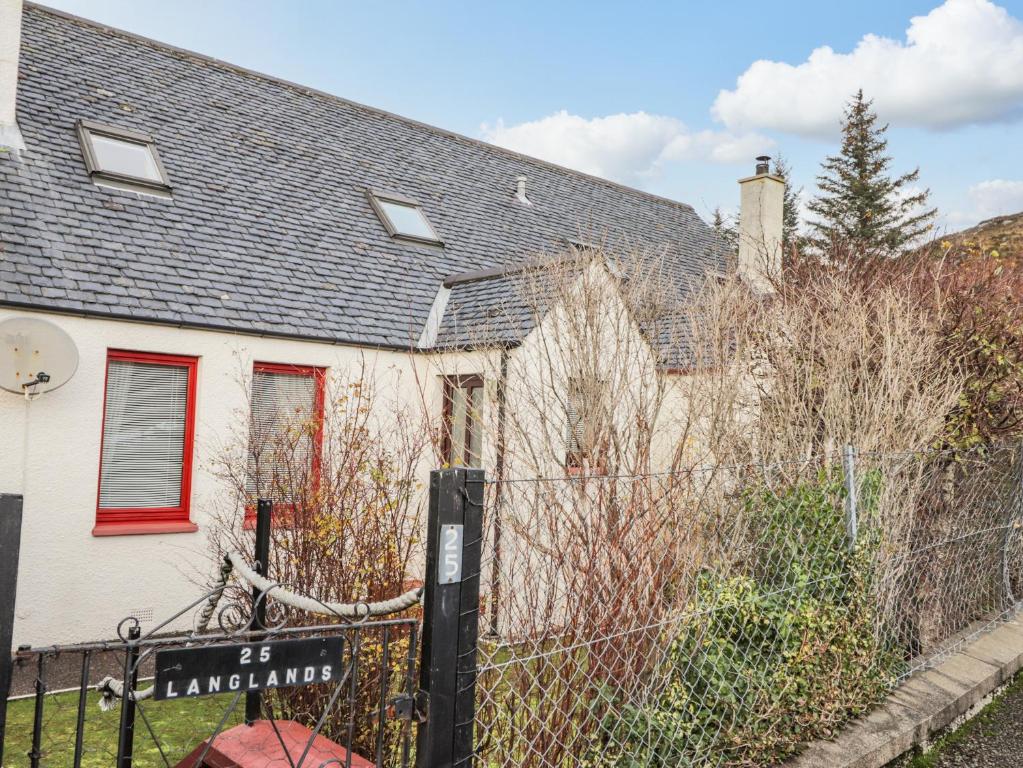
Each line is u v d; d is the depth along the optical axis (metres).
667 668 3.06
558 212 14.12
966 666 4.68
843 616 3.87
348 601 3.86
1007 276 6.38
